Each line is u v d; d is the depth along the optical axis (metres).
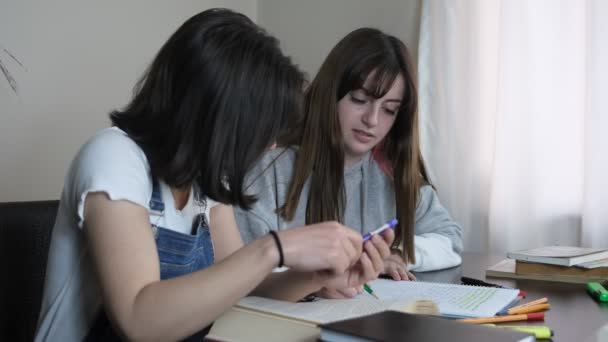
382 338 0.59
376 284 1.14
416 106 1.66
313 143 1.60
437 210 1.74
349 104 1.59
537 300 0.99
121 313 0.72
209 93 0.81
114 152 0.84
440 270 1.47
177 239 0.92
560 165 2.17
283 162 1.61
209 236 1.01
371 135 1.60
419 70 2.49
